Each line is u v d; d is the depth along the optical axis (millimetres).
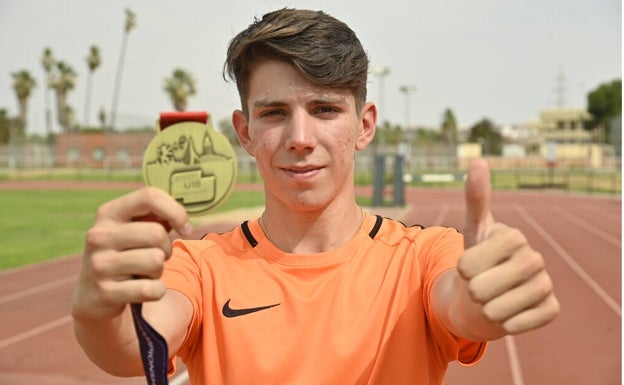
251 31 1546
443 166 46781
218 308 1578
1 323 7613
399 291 1567
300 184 1518
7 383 5637
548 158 41156
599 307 8438
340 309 1543
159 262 1053
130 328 1253
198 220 18672
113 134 53031
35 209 22375
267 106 1506
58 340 6895
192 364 1644
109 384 5629
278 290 1583
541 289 993
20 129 59500
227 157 1312
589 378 5750
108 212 1078
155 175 1311
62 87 60875
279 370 1497
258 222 1736
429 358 1562
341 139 1522
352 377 1494
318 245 1631
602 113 74000
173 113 1312
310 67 1460
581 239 15727
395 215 21172
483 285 993
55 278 10438
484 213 1047
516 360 6250
